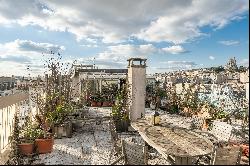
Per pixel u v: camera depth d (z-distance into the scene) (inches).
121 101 457.7
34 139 316.5
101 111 673.6
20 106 402.6
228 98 577.0
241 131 312.7
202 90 733.3
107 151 329.1
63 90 481.1
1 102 293.0
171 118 592.4
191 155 198.7
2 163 276.5
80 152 325.1
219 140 288.7
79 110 530.6
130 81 448.1
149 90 884.0
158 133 269.4
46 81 435.2
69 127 401.1
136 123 323.3
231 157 196.7
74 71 796.6
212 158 194.2
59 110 399.5
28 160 290.7
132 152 213.2
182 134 265.9
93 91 873.5
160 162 283.0
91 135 415.8
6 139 327.6
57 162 287.4
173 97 708.7
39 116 397.4
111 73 805.2
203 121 466.6
